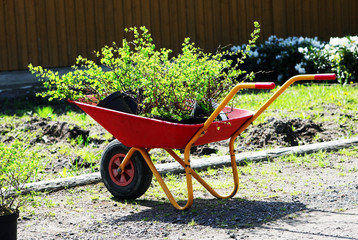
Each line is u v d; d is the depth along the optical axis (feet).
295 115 31.48
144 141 18.30
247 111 19.45
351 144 26.08
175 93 18.90
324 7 58.59
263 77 48.70
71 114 35.83
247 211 17.81
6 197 18.31
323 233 15.46
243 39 56.08
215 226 16.55
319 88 39.60
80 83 20.01
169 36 54.08
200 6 54.65
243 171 23.00
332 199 18.70
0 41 50.42
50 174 23.61
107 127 18.81
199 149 26.78
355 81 42.65
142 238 15.83
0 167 15.44
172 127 17.08
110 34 52.95
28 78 50.29
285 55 46.78
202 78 18.85
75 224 17.31
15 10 50.67
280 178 21.81
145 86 18.94
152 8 53.52
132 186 19.36
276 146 26.99
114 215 18.10
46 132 29.60
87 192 20.97
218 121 17.78
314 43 47.29
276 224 16.47
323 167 23.25
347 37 43.50
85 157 25.14
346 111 32.24
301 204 18.35
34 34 51.19
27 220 17.80
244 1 55.88
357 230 15.55
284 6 57.06
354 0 59.72
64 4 51.72
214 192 19.34
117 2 52.85
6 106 40.32
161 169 22.84
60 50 51.85
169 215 17.84
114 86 19.98
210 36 55.11
